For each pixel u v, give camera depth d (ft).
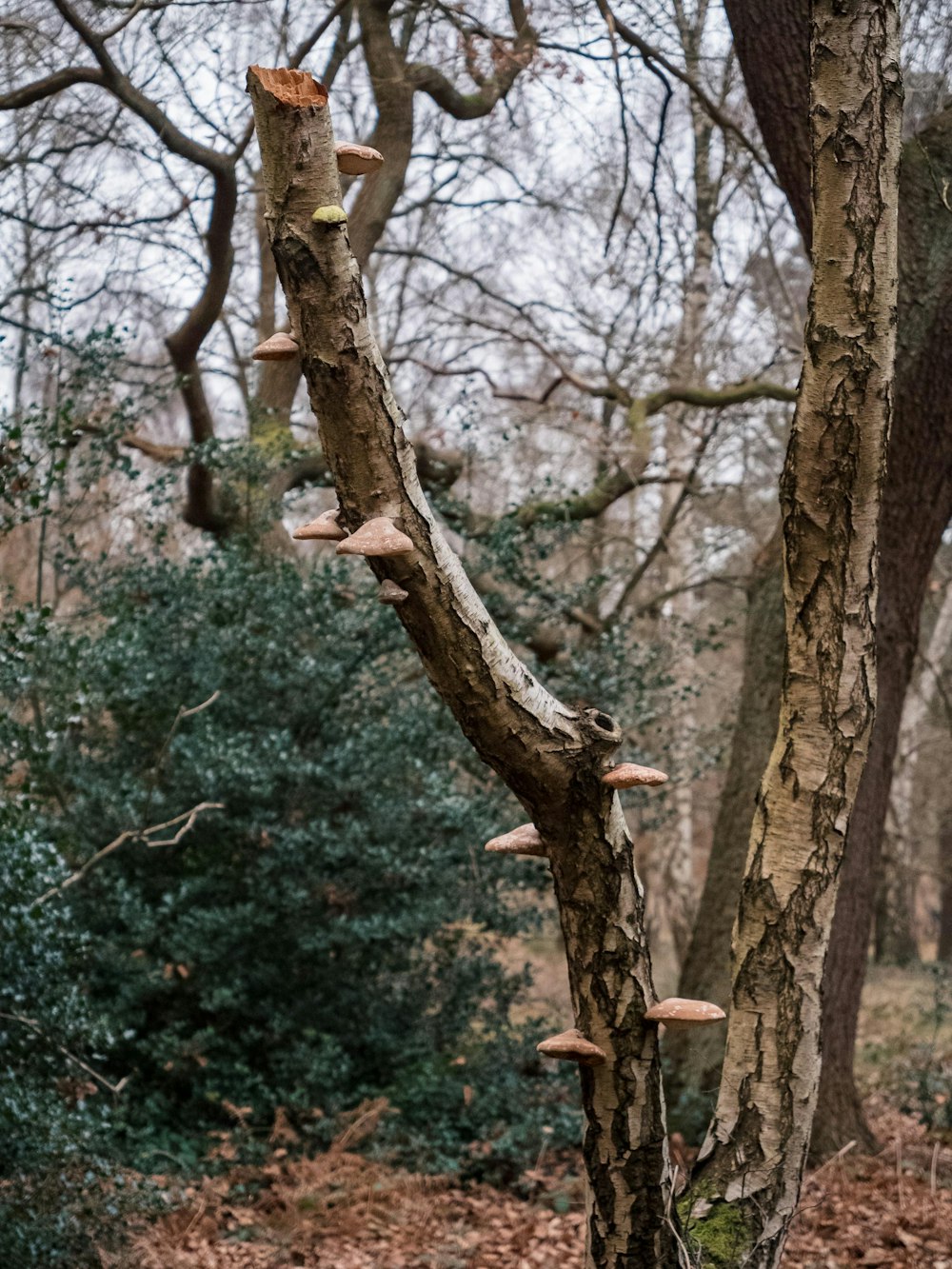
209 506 31.53
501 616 30.86
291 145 7.76
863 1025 39.29
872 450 10.91
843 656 11.18
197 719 27.40
